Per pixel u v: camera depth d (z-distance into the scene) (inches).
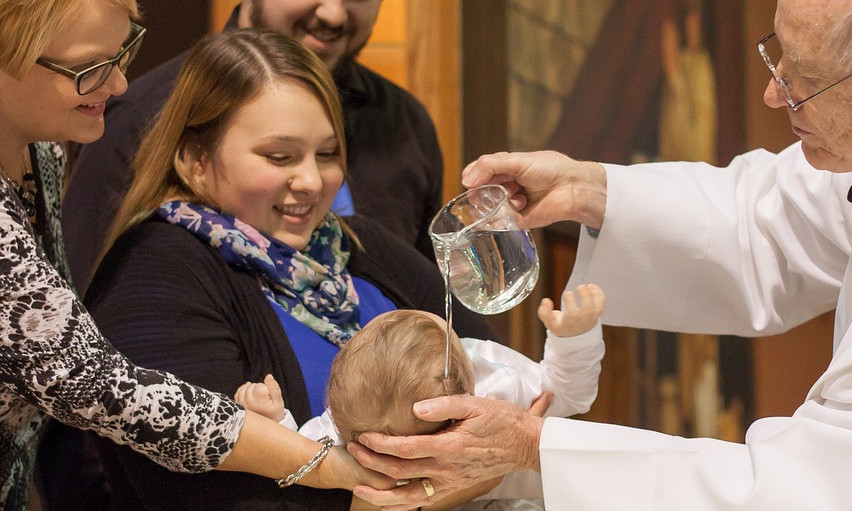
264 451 74.6
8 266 68.5
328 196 89.0
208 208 86.8
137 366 74.3
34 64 68.7
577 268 104.3
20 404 78.5
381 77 127.0
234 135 85.3
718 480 73.9
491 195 77.5
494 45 189.2
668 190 101.1
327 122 86.7
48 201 84.7
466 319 98.3
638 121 214.8
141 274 81.7
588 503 76.2
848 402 74.4
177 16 167.3
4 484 80.3
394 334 78.5
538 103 198.5
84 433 98.4
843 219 95.6
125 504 81.7
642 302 103.7
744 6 221.3
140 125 107.3
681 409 217.9
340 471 76.3
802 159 99.9
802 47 75.9
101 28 69.9
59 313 69.6
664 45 215.8
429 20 182.4
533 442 78.6
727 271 100.7
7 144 74.3
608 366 207.6
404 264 97.9
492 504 89.4
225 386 78.6
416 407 74.3
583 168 98.8
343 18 113.6
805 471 72.3
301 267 87.3
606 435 78.6
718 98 222.8
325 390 84.4
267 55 86.4
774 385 228.1
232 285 83.7
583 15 204.7
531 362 91.4
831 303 101.7
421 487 76.9
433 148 127.9
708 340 220.2
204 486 75.6
